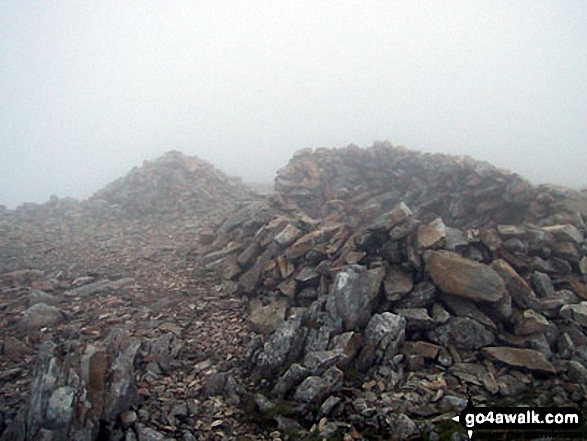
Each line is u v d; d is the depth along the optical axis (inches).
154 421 250.4
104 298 451.5
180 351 343.6
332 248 445.4
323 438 231.5
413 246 407.8
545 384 280.1
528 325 325.4
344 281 352.8
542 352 309.1
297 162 898.1
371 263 410.3
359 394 273.7
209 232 662.5
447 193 684.1
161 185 970.1
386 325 319.0
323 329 323.9
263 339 349.7
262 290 454.0
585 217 499.5
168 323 393.7
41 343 351.6
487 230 434.0
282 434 243.3
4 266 534.0
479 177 641.6
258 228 586.2
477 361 309.4
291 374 282.5
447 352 317.4
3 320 388.2
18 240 663.8
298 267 451.5
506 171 625.0
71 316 405.1
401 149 845.8
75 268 548.7
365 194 770.2
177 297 460.8
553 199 544.4
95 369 257.0
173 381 302.2
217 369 319.9
